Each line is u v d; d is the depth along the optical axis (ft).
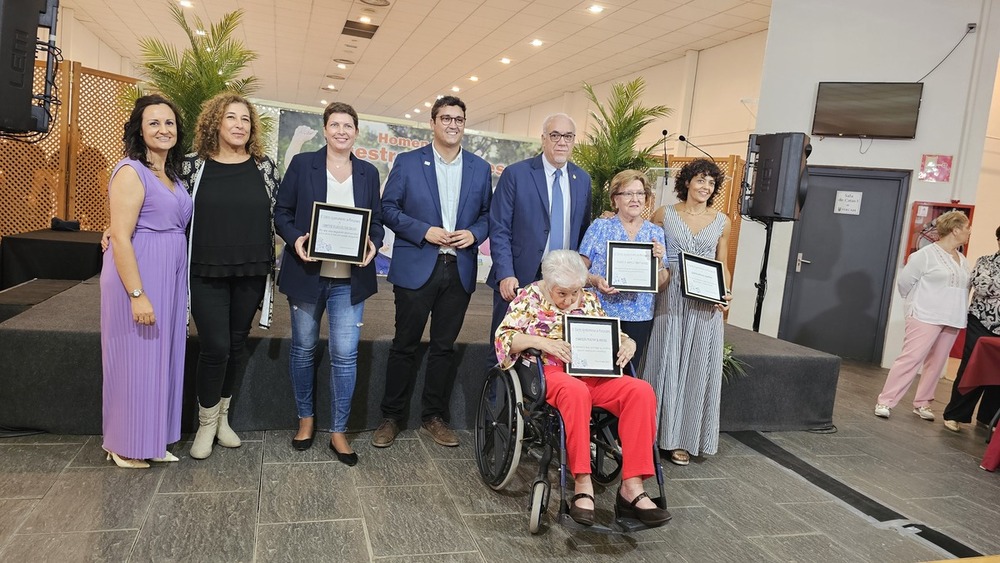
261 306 9.53
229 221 8.56
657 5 26.00
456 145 10.07
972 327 14.48
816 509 9.61
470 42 34.96
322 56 42.11
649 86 37.42
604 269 10.02
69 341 9.50
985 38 19.40
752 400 12.86
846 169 21.04
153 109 8.02
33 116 9.15
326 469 9.33
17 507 7.52
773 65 21.38
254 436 10.30
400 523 8.00
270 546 7.21
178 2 32.07
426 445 10.57
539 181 10.11
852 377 18.98
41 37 32.91
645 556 7.78
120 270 7.92
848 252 21.36
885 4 20.15
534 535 8.00
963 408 14.35
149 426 8.50
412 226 9.65
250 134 8.93
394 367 10.19
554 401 8.02
